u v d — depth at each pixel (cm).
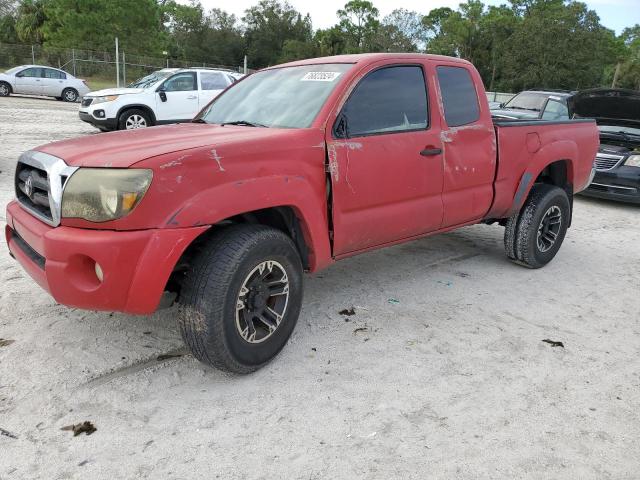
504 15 6638
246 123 379
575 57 4928
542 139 506
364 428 281
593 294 484
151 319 389
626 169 864
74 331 366
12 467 245
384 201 382
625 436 285
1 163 911
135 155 281
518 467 258
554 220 538
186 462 253
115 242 266
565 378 338
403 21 7469
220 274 289
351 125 362
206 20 6812
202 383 315
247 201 297
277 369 333
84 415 282
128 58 3841
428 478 249
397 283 485
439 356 356
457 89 441
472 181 446
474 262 557
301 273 337
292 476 247
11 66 3662
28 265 307
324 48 6675
